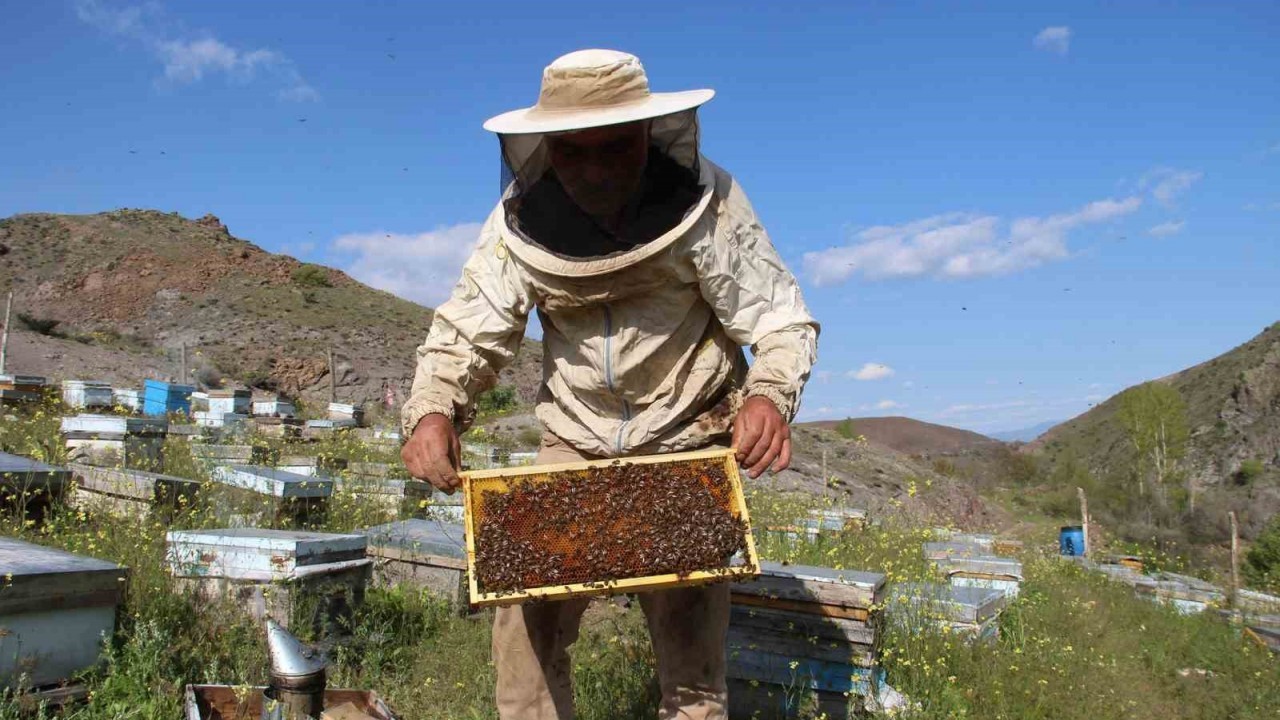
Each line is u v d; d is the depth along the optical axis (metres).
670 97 2.73
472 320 3.03
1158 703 6.19
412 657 5.32
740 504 2.67
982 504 30.89
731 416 3.08
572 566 2.57
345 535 5.71
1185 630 8.56
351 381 50.69
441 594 6.50
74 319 57.84
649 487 2.70
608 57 2.68
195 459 10.23
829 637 4.72
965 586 6.95
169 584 5.15
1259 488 40.56
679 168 2.80
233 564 5.28
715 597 3.06
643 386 2.99
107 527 6.21
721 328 3.08
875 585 4.70
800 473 21.36
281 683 3.12
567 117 2.59
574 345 3.01
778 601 4.78
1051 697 5.37
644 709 4.43
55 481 7.12
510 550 2.57
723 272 2.86
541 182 2.87
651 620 3.15
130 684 4.04
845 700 4.73
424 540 6.76
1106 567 12.54
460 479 2.71
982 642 5.89
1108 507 33.09
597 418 3.06
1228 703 6.41
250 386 42.78
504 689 3.13
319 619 5.30
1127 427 52.38
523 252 2.83
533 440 23.94
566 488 2.69
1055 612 7.90
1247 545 23.75
